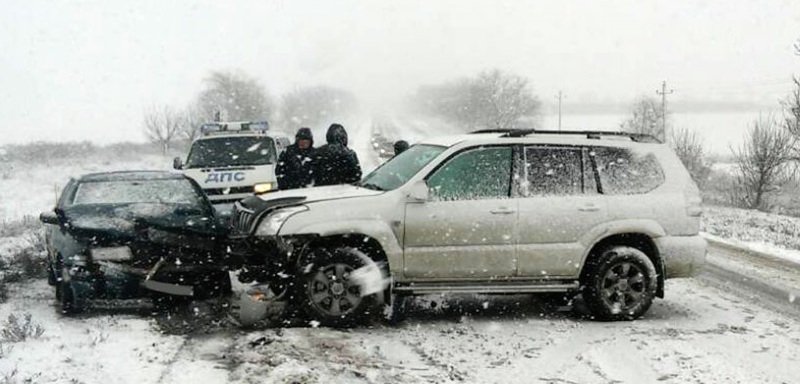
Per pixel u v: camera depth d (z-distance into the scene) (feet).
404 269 23.45
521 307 26.91
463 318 25.04
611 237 25.26
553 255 24.25
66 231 25.30
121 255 24.67
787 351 21.33
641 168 25.75
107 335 21.25
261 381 17.33
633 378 18.75
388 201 23.47
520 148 24.75
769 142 97.14
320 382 17.39
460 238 23.66
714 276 33.73
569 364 19.88
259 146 46.65
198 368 18.44
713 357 20.61
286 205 23.29
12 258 34.35
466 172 24.25
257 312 23.12
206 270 25.67
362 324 23.82
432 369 19.15
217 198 41.37
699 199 25.89
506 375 18.83
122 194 29.94
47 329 22.00
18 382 16.67
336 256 22.95
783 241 48.14
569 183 24.89
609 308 24.56
